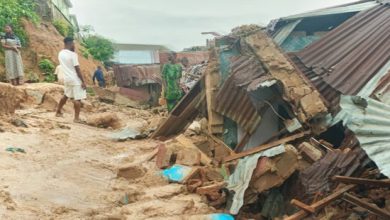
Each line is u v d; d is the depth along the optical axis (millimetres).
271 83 6949
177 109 9531
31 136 8266
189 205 5848
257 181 6168
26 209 4848
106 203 5691
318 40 8180
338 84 6918
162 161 7574
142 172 7047
